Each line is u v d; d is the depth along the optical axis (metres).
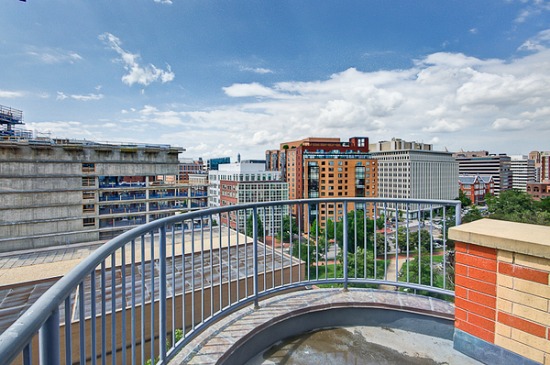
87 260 1.17
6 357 0.59
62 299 0.91
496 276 2.04
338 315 2.83
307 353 2.42
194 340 2.25
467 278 2.20
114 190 44.00
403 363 2.27
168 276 12.32
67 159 40.12
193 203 51.25
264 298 2.98
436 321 2.62
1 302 12.42
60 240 39.66
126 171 44.88
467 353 2.20
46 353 0.87
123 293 1.55
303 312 2.71
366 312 2.84
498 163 115.38
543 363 1.80
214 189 90.44
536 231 2.10
